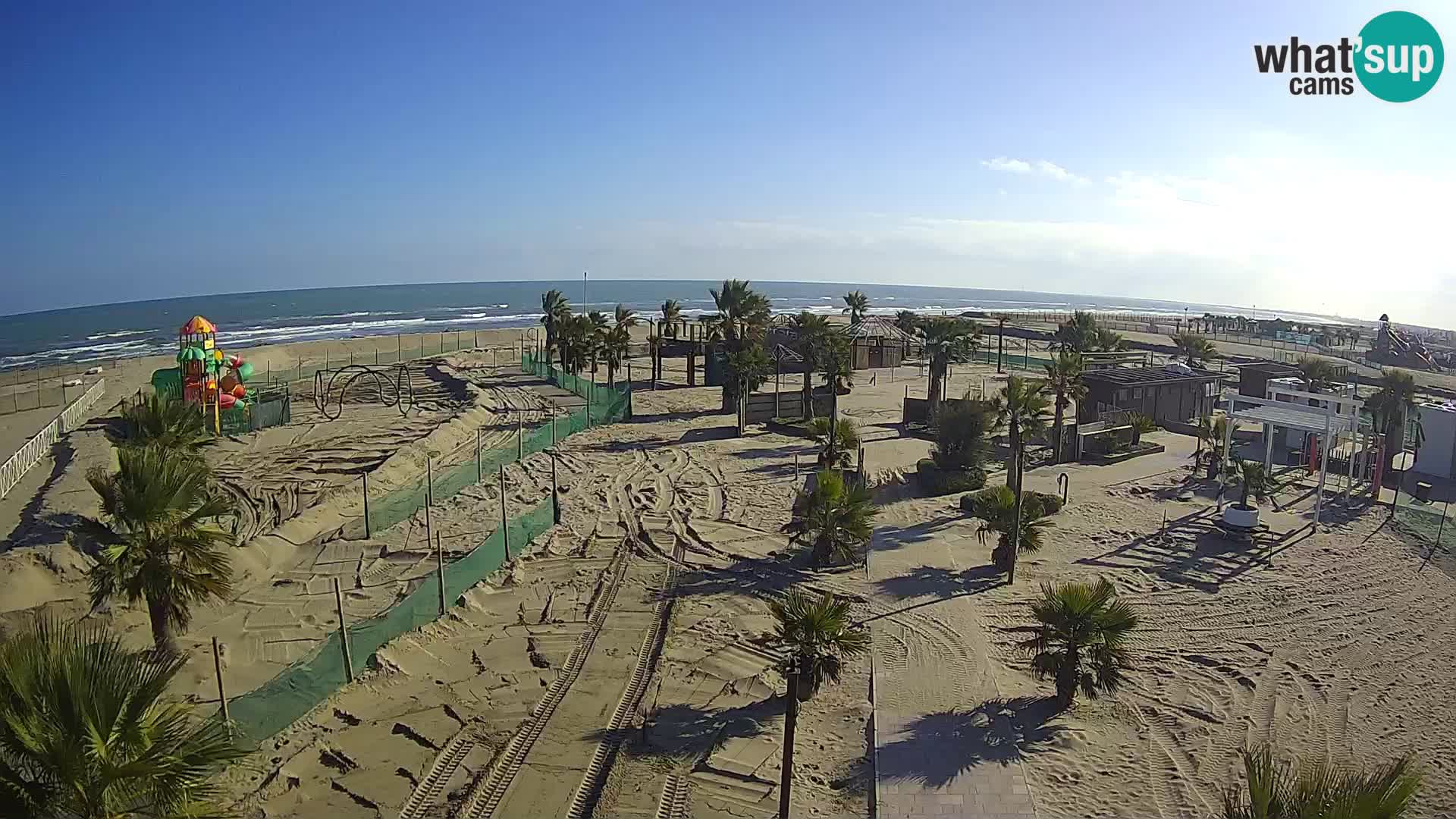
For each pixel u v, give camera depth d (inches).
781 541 1128.2
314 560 1052.5
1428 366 3368.6
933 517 1232.8
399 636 816.3
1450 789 596.1
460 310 7470.5
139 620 837.8
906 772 595.2
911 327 3398.1
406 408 2113.7
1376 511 1286.9
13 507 1091.9
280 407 1886.1
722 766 612.7
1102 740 645.9
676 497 1337.4
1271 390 1462.8
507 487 1396.4
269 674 749.9
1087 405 1985.7
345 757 623.5
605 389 2166.6
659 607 914.7
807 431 1582.2
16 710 305.4
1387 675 767.7
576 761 622.2
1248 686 743.1
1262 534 1139.9
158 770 322.7
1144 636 844.0
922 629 842.8
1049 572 1016.9
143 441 943.7
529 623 871.1
